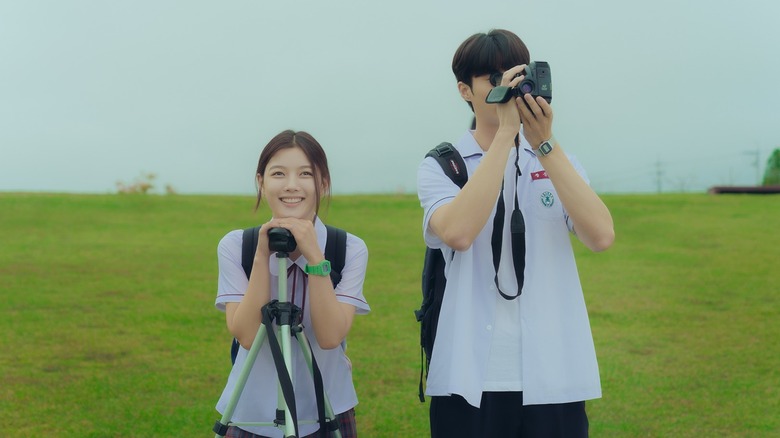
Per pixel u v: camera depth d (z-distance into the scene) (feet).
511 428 10.15
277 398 10.14
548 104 9.52
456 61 10.55
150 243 53.93
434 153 10.72
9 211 63.36
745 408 20.76
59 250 49.78
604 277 42.19
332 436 10.52
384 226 63.93
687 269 44.45
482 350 10.04
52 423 19.42
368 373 24.11
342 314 10.34
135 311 33.47
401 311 33.65
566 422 10.20
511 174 10.55
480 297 10.22
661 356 26.40
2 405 20.77
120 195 75.46
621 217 66.54
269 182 10.34
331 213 70.18
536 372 9.94
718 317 32.63
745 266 45.16
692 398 21.63
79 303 34.94
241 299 10.62
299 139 10.45
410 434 18.76
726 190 85.66
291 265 10.65
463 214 9.64
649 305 35.09
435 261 10.84
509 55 10.20
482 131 10.66
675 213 68.49
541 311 10.09
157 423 19.51
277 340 9.72
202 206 71.72
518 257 10.01
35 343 27.89
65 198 71.61
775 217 65.41
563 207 10.23
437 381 10.28
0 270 42.32
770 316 32.76
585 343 10.25
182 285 39.58
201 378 23.76
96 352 26.78
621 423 19.43
